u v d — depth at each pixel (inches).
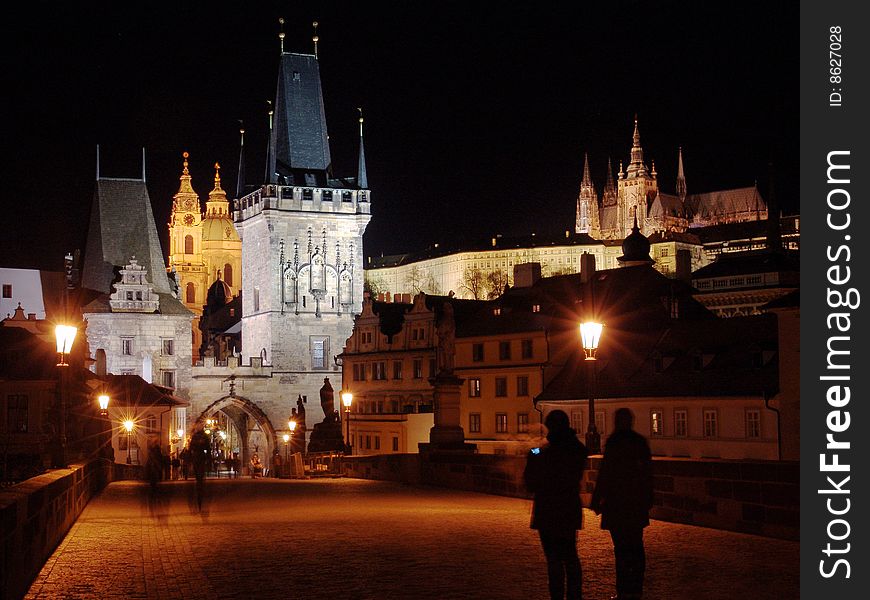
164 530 1240.8
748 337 3366.1
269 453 6186.0
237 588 832.3
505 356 4256.9
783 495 1080.2
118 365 5669.3
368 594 794.8
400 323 5177.2
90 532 1224.2
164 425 4778.5
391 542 1089.4
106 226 5885.8
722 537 1095.0
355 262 6461.6
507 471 1758.1
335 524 1278.3
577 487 724.0
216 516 1424.7
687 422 3284.9
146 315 5723.4
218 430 7076.8
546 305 4252.0
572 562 717.9
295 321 6304.1
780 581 837.8
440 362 2215.8
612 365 3740.2
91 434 2541.8
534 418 4069.9
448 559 964.0
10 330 4052.7
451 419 2187.5
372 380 5187.0
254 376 6151.6
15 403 3789.4
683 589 803.4
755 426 3061.0
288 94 6505.9
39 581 878.4
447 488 2000.5
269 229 6309.1
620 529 733.9
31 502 871.7
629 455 740.7
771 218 6899.6
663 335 3671.3
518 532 1175.0
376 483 2219.5
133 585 854.5
